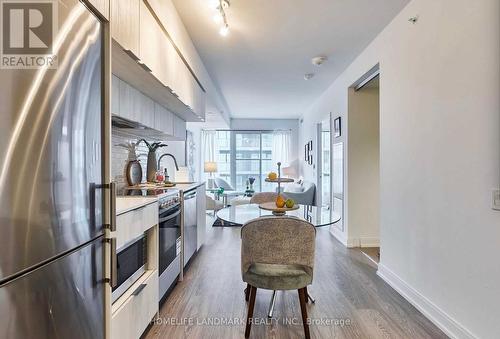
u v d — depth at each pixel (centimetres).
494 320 167
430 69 224
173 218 265
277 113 791
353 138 416
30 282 89
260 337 199
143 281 189
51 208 98
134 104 242
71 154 109
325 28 297
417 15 241
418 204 241
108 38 137
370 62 334
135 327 174
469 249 185
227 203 737
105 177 135
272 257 194
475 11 179
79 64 114
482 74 173
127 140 324
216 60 386
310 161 694
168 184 336
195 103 355
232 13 267
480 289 176
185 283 288
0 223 79
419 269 239
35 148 91
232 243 434
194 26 292
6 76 81
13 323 84
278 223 191
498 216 164
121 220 159
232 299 255
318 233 500
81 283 116
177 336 200
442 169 211
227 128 866
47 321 97
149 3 202
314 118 646
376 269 329
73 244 111
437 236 216
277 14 269
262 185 879
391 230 287
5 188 80
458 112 194
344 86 429
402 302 250
